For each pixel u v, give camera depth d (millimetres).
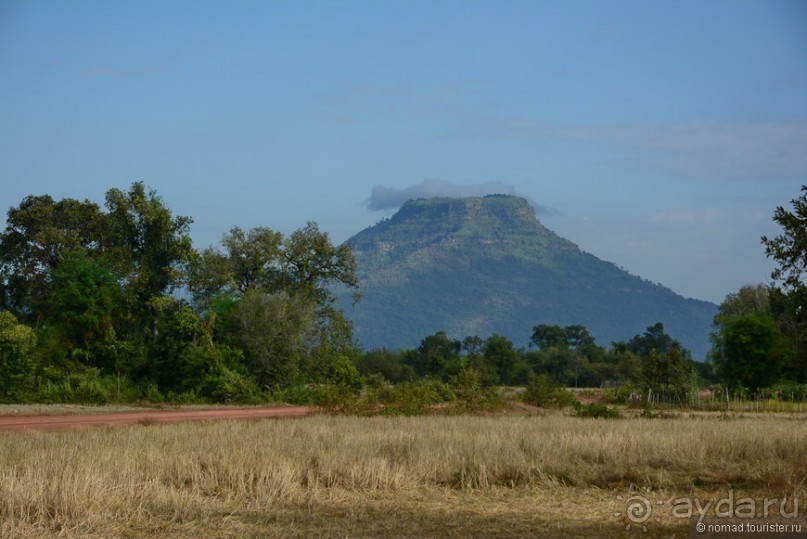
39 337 55906
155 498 14859
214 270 67062
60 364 54844
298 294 64438
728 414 43250
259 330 58750
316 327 66188
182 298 65688
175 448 19953
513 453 19844
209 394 53594
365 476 17109
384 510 14773
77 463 16969
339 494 16047
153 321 64000
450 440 22094
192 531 13211
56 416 37781
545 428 27047
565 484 17656
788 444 21703
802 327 20969
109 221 67562
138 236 67188
